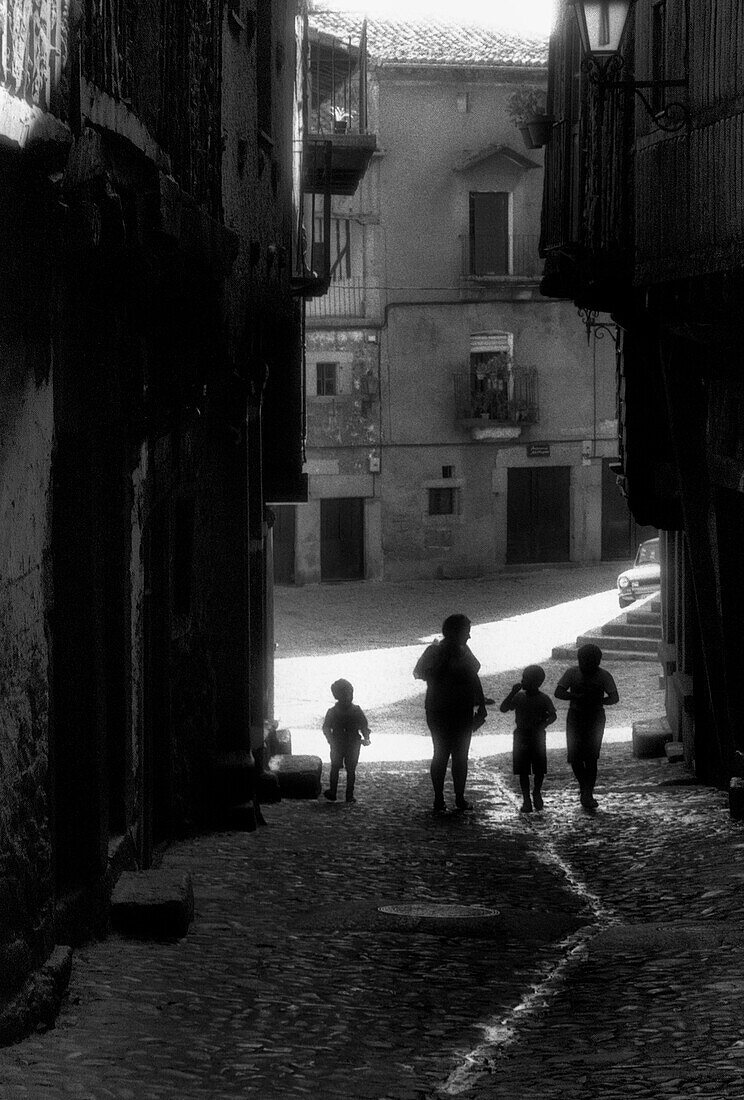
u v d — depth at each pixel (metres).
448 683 16.89
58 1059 6.73
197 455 13.18
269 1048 7.33
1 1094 6.04
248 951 9.45
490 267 48.28
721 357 14.89
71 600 9.09
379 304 47.59
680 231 14.55
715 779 18.55
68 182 7.24
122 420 9.88
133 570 10.37
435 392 48.09
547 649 34.84
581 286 17.41
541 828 15.87
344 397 47.56
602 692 17.02
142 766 10.82
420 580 48.16
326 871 12.66
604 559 49.75
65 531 9.09
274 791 17.23
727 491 15.70
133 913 9.47
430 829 15.62
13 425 7.05
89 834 9.16
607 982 8.98
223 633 14.91
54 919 7.91
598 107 15.55
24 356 7.19
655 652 33.00
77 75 7.24
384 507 47.97
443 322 48.03
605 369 49.09
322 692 30.59
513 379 48.28
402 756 24.23
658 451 18.42
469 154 47.59
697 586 16.11
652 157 15.34
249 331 15.38
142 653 10.85
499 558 48.78
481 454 48.47
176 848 13.23
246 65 15.32
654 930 10.33
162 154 9.45
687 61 14.24
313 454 47.38
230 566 14.89
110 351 9.27
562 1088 6.75
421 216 47.72
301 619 40.97
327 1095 6.61
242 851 13.38
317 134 25.36
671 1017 7.98
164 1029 7.47
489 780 20.86
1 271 6.80
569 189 17.33
